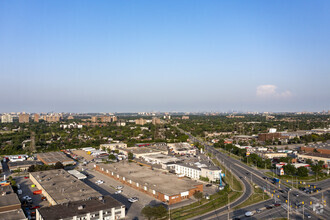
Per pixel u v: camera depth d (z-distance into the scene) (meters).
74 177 165.62
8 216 105.75
